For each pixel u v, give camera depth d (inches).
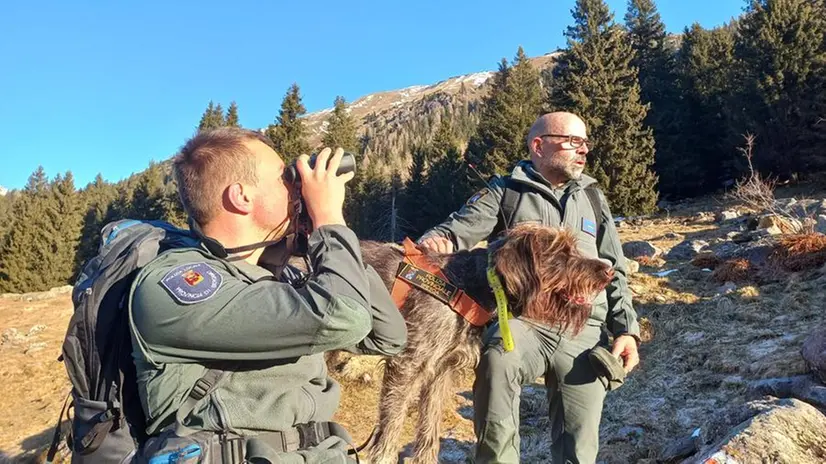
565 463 121.8
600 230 136.5
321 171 66.4
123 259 63.3
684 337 273.0
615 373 118.6
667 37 1742.1
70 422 71.4
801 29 1082.7
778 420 134.0
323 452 62.1
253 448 56.5
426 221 1451.8
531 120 1273.4
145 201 1905.8
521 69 1487.5
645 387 221.0
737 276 357.4
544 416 205.2
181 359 56.8
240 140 64.6
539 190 129.3
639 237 618.5
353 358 234.5
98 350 60.4
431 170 1467.8
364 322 59.4
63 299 526.6
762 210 666.8
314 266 62.1
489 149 1282.0
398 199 1577.3
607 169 1091.3
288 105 1498.5
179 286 56.4
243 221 63.7
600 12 1187.3
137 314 57.1
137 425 60.9
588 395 122.0
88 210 2026.3
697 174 1279.5
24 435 239.0
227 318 55.6
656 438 176.9
